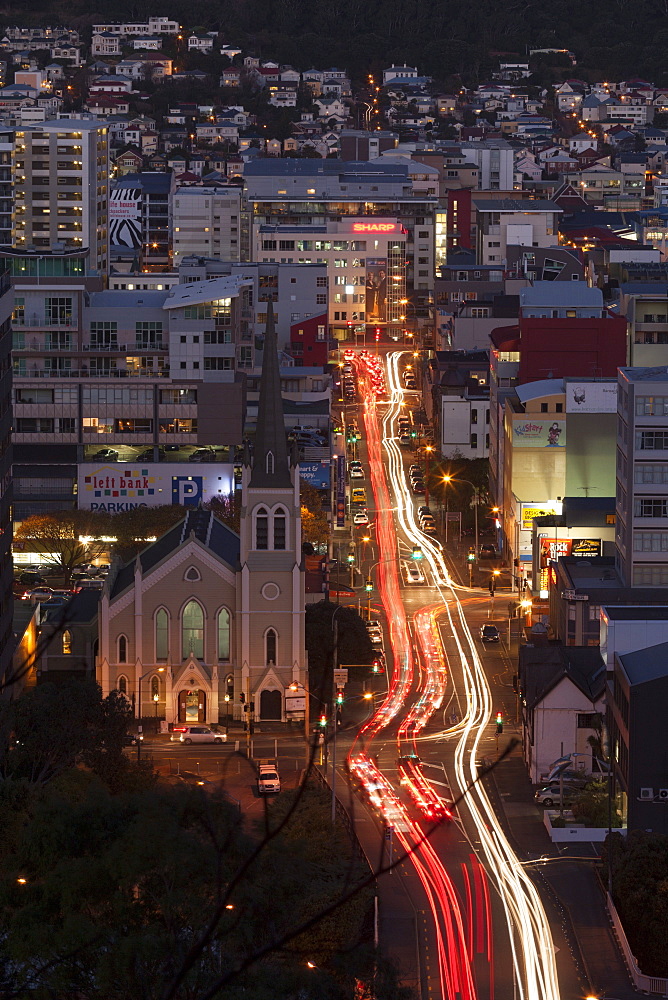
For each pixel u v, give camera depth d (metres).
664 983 164.38
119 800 163.00
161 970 132.12
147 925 139.25
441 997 162.25
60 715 197.50
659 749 194.75
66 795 176.88
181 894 139.62
